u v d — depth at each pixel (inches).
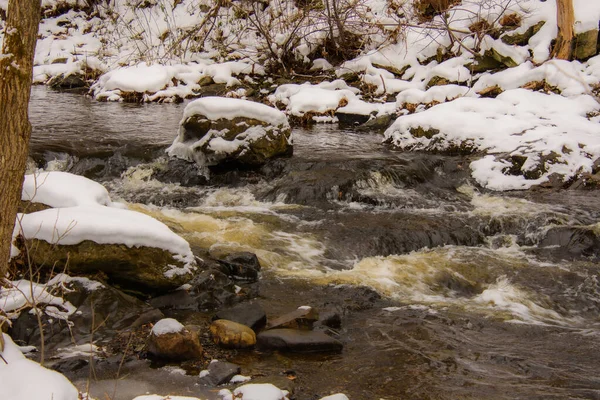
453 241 295.3
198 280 227.8
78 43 722.2
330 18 609.3
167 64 660.1
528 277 262.7
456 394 171.8
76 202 223.0
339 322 213.3
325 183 343.9
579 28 529.7
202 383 167.6
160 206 333.7
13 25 140.3
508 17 571.8
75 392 145.4
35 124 454.0
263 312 207.8
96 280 206.1
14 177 144.1
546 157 380.2
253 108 377.7
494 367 189.2
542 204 339.9
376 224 303.1
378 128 505.7
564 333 217.5
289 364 183.3
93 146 393.4
